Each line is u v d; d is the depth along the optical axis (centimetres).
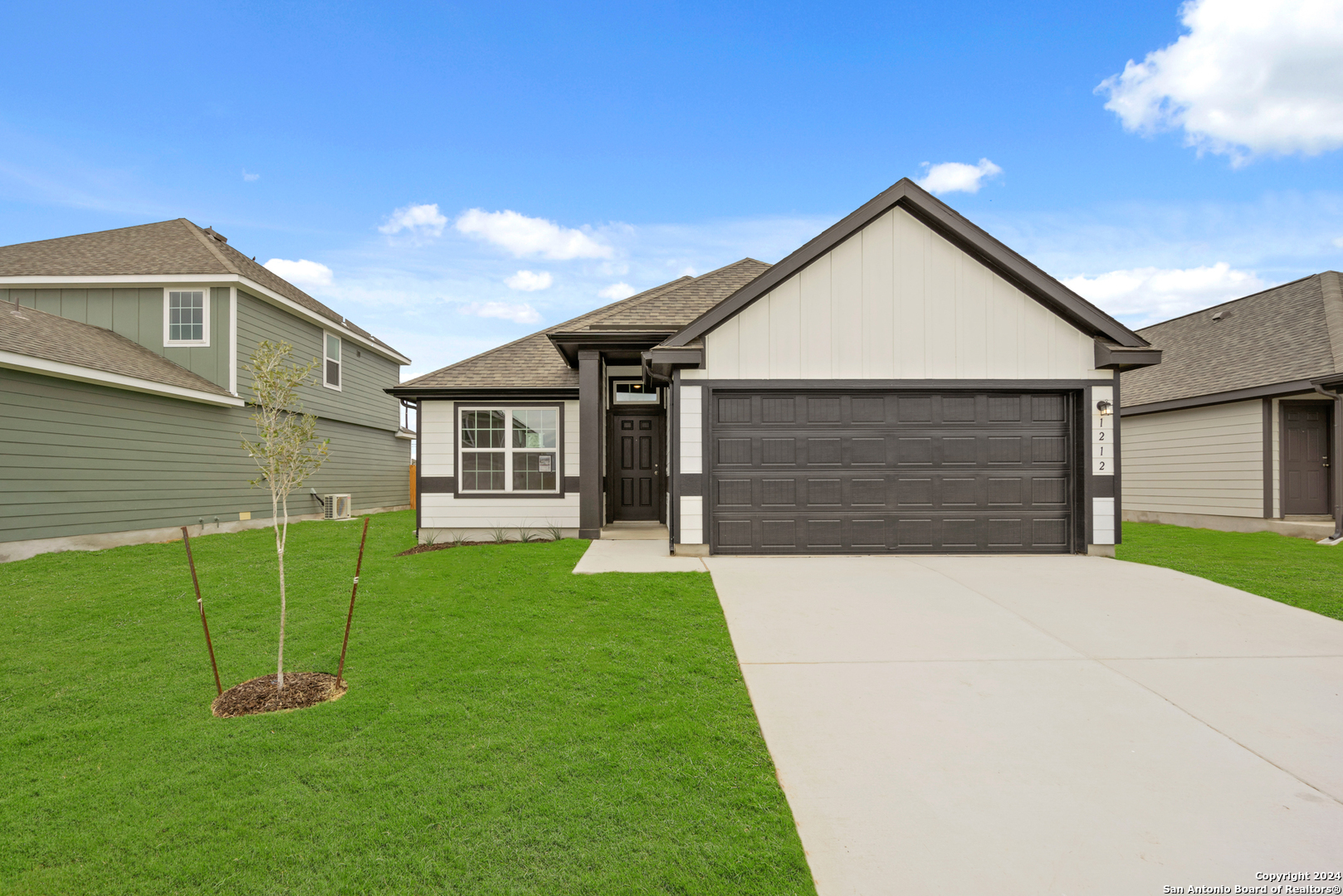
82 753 338
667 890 228
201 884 235
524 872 238
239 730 360
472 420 1086
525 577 714
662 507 1162
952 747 333
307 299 1544
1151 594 621
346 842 257
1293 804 282
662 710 375
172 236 1419
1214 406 1270
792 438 844
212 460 1224
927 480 845
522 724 360
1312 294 1277
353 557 877
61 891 232
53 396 935
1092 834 261
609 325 959
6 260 1295
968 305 844
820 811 277
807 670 435
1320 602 601
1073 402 852
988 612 562
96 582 726
